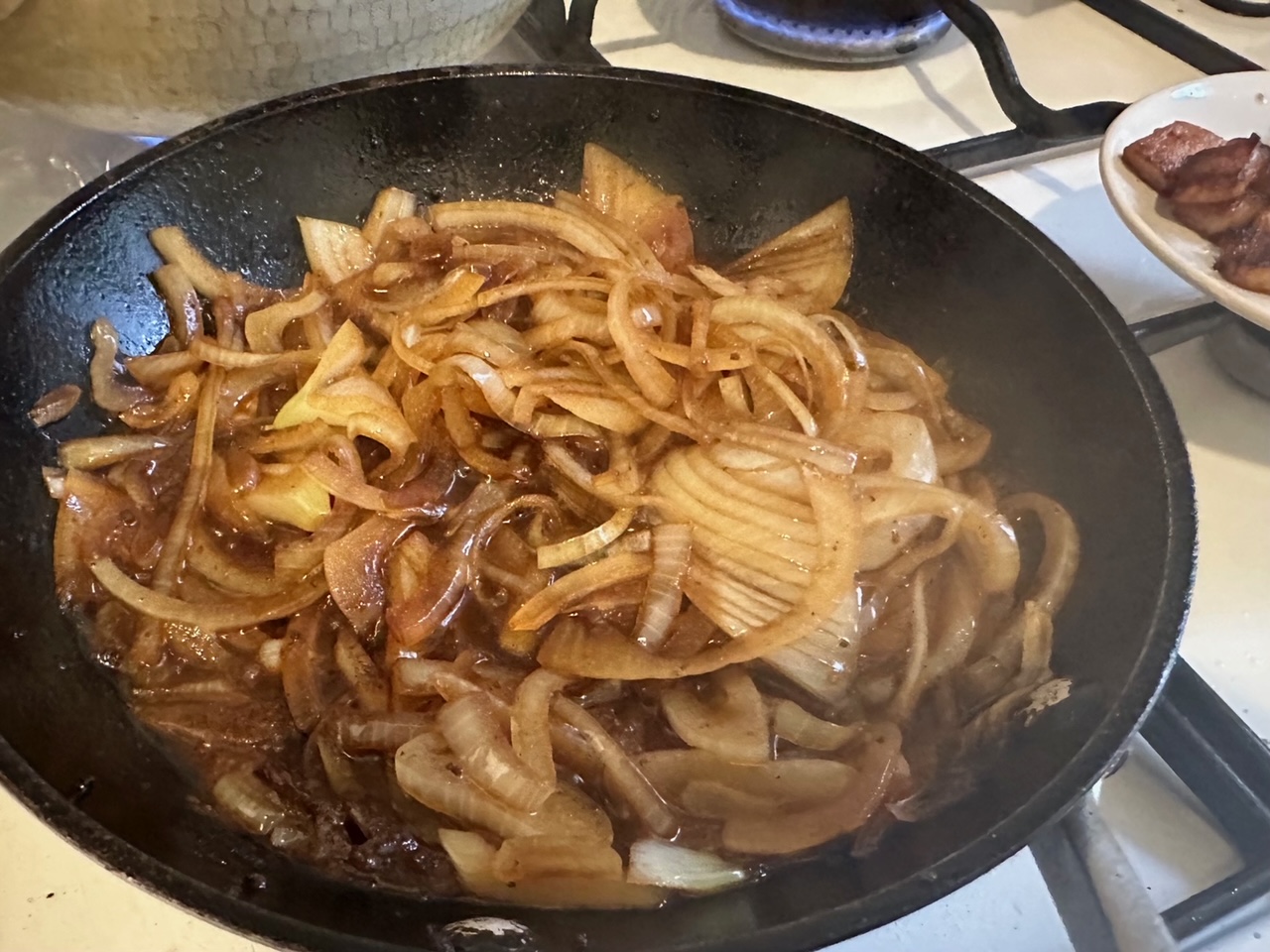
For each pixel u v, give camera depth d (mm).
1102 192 378
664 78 309
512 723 225
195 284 295
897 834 197
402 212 319
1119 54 448
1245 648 258
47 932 199
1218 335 321
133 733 227
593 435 282
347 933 171
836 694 244
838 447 266
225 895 169
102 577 247
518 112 315
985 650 245
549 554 258
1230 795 225
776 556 252
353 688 241
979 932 208
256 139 289
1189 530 211
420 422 283
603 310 297
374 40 299
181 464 275
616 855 206
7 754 180
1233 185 319
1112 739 186
